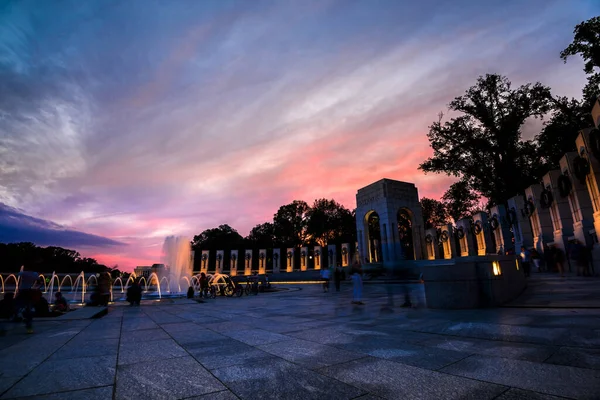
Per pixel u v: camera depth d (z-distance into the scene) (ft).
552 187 78.38
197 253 312.09
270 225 329.31
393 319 25.62
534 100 126.31
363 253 145.59
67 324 28.60
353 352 15.85
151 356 16.15
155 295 76.64
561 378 10.75
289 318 29.71
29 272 25.16
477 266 29.12
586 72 106.22
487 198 155.22
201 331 23.71
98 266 265.75
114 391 11.18
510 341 16.07
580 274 55.26
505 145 131.44
